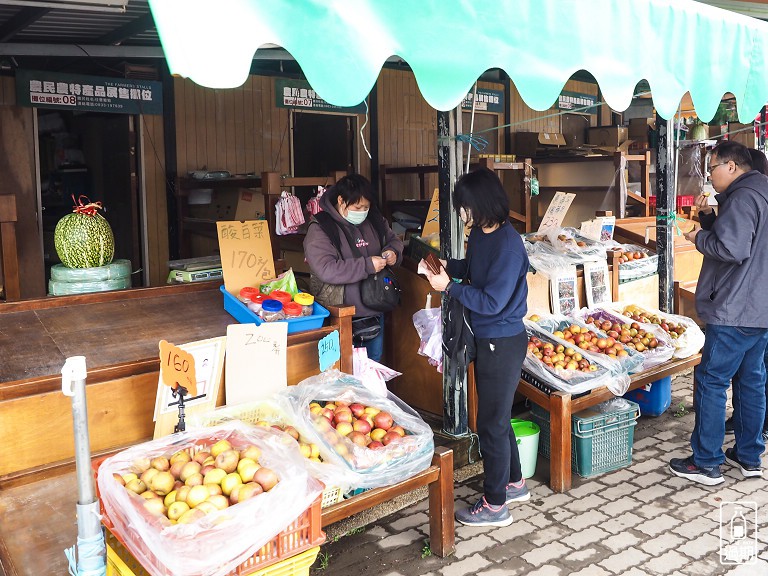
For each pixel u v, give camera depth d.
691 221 6.84
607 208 7.06
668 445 4.42
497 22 2.29
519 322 3.20
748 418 3.89
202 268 3.68
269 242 3.49
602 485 3.87
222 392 2.92
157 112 6.37
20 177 5.88
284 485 2.05
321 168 8.09
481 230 3.20
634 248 5.66
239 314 3.21
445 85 2.18
